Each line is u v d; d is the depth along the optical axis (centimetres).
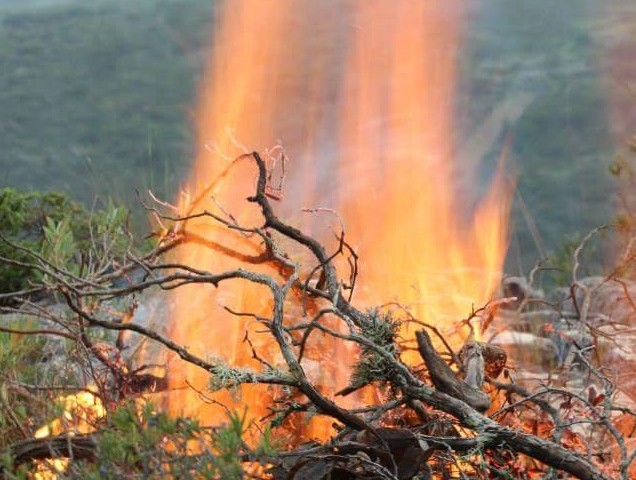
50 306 564
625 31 2767
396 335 372
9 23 3509
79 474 327
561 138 2375
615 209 2038
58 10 3553
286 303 444
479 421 344
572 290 514
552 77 2581
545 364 605
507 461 380
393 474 341
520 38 2702
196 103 2806
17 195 727
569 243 902
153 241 587
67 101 2889
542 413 416
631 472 405
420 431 367
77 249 609
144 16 3400
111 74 3098
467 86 2327
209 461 305
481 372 390
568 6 2827
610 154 2312
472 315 431
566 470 339
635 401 490
